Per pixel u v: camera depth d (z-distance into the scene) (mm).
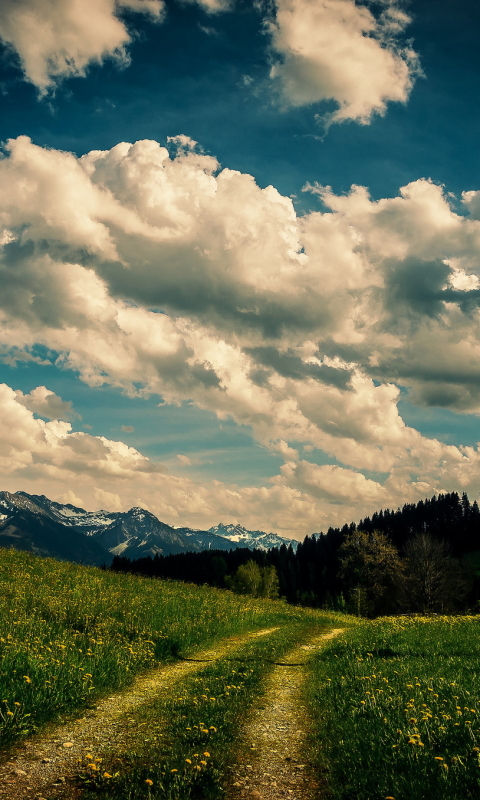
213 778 6305
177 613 22781
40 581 22641
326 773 6605
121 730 8492
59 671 11008
